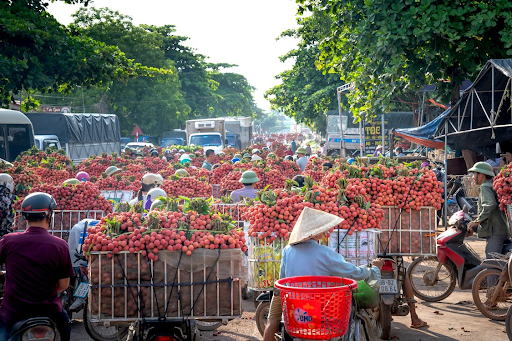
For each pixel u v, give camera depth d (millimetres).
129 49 60625
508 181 7605
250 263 6477
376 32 15477
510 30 14273
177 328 5359
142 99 62219
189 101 88062
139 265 5051
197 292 5102
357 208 6316
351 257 6238
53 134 27812
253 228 6406
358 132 37281
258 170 13414
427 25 14477
